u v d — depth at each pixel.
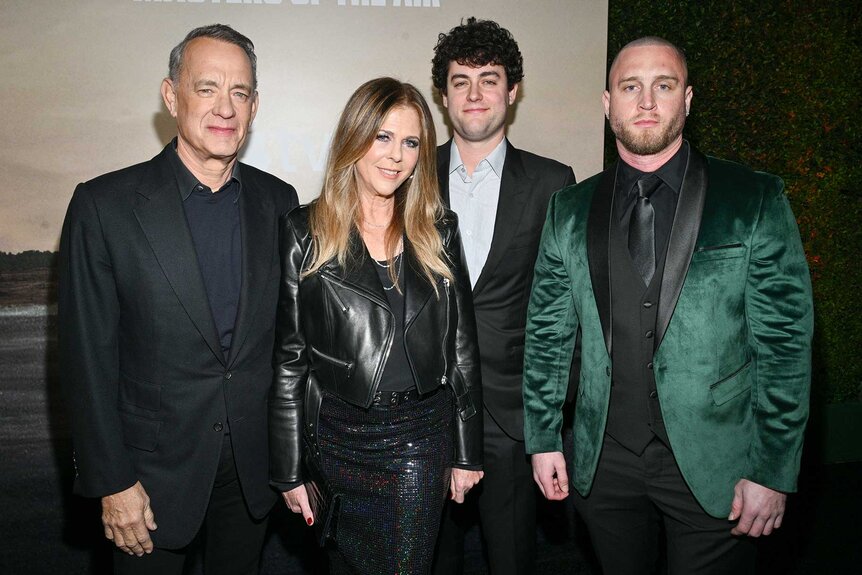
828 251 3.76
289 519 3.13
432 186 1.89
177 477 1.82
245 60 1.83
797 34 3.55
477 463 1.91
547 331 2.00
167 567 1.88
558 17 3.23
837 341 3.82
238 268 1.88
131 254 1.76
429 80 3.17
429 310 1.85
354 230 1.84
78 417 1.73
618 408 1.84
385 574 1.77
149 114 3.08
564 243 1.94
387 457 1.79
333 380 1.79
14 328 3.17
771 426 1.71
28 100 3.02
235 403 1.85
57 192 3.09
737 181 1.77
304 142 3.12
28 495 3.18
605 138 3.46
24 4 2.97
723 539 1.81
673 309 1.73
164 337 1.79
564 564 2.83
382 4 3.11
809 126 3.64
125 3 3.01
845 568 2.73
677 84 1.77
